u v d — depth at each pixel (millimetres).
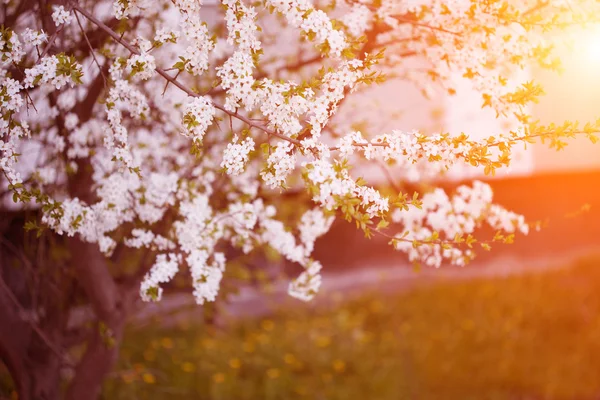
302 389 5398
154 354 5359
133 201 2848
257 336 6281
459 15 2572
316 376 5711
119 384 4660
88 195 3100
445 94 3562
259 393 5355
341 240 8797
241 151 2105
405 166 3178
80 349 4965
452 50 2729
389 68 3279
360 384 5664
